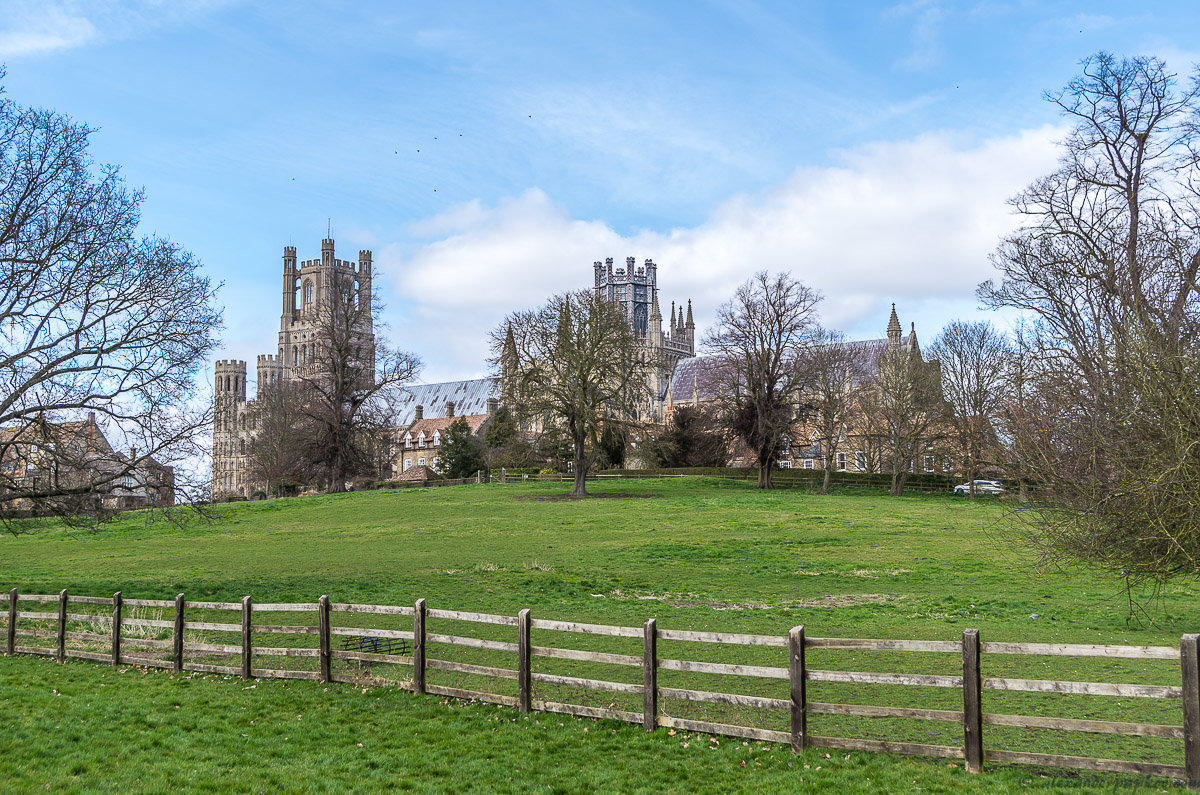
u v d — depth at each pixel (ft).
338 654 56.24
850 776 38.22
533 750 43.21
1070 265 117.60
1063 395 69.05
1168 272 70.18
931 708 52.54
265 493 368.89
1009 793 35.63
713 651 70.74
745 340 271.28
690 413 332.60
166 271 108.99
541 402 236.22
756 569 124.36
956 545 144.97
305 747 44.57
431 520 194.59
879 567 124.57
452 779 39.91
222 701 52.90
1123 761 35.14
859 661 66.64
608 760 41.65
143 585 109.81
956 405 262.88
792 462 414.82
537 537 165.89
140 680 58.90
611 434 245.04
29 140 103.19
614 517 191.01
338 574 121.08
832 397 279.49
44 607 94.17
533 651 49.03
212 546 164.25
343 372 300.40
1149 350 60.49
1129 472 59.47
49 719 49.26
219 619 86.48
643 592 104.94
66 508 106.22
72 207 104.32
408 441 520.42
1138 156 134.72
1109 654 35.29
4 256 99.81
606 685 46.73
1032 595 99.86
